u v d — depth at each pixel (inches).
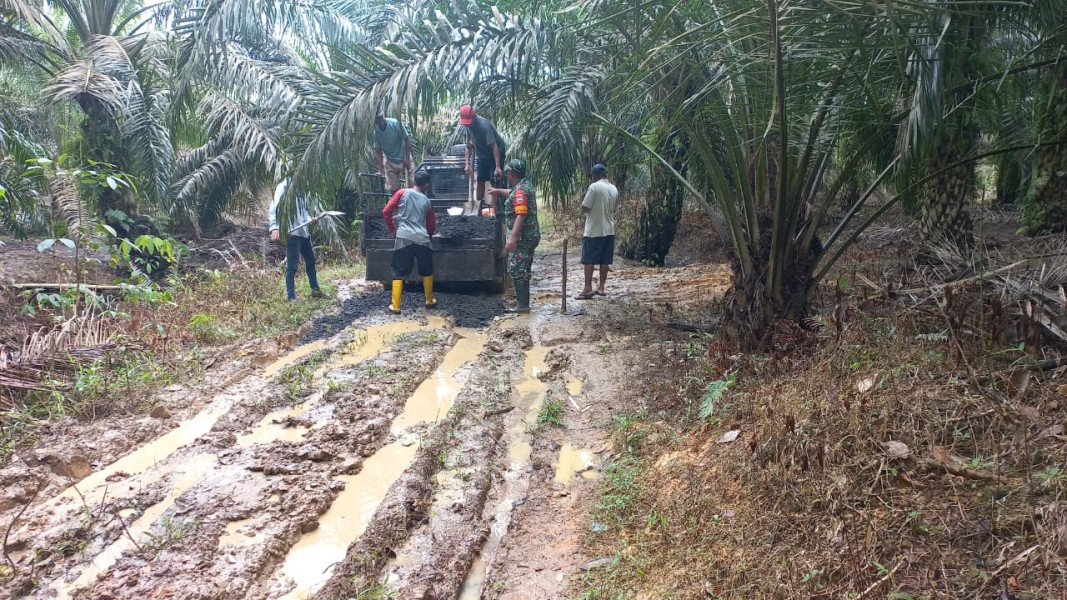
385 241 327.6
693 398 174.7
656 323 257.6
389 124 350.3
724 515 119.6
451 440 169.2
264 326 269.7
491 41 223.9
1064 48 148.3
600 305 301.1
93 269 349.4
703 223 578.9
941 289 180.2
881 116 168.9
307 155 234.5
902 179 165.6
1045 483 100.5
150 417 180.9
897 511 103.7
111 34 369.4
